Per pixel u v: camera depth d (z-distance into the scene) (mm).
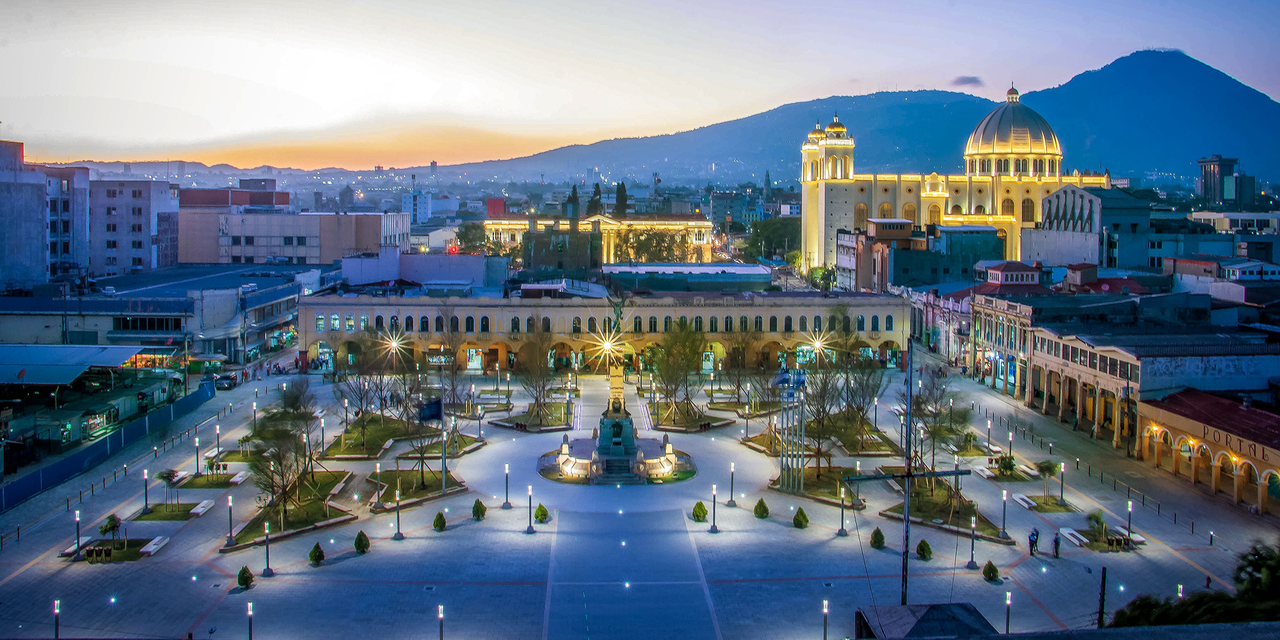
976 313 154625
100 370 131500
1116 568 74250
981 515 86688
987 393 142500
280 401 126500
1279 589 54719
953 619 36719
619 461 100312
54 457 107250
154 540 79438
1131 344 113562
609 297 163750
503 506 89562
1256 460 86188
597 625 64875
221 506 89438
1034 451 108812
